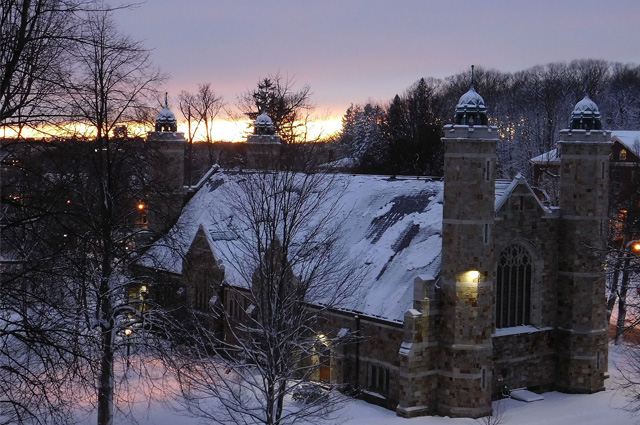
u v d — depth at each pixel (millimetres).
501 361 51344
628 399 51438
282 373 32469
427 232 52562
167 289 49656
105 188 37438
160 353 39719
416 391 47469
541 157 101562
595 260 53125
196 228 64812
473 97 48094
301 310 35375
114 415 44562
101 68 36219
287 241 33812
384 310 49625
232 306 57906
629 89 154750
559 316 53844
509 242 51312
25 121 22734
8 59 22641
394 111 110500
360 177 62312
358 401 50688
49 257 25562
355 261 52375
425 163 94125
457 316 47281
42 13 23281
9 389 24000
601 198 53031
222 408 39500
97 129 36625
